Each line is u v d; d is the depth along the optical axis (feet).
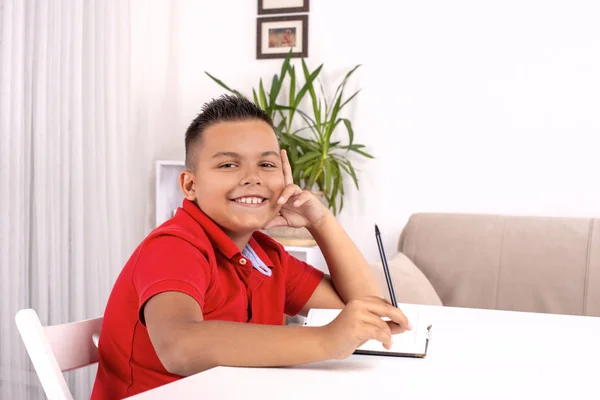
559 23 10.09
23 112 8.61
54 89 9.05
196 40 12.14
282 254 4.20
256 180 3.59
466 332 4.00
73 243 9.37
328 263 4.46
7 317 8.27
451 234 9.74
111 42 10.12
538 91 10.22
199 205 3.70
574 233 9.14
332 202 10.63
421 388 2.65
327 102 11.41
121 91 10.47
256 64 11.82
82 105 9.61
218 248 3.55
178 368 2.84
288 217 4.35
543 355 3.43
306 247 10.22
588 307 8.76
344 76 11.30
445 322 4.33
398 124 10.98
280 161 3.81
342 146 10.89
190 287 2.98
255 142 3.63
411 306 4.95
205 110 3.79
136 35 11.19
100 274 9.82
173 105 12.10
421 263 9.76
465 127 10.62
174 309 2.89
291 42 11.59
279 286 4.07
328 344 2.82
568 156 10.09
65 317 9.21
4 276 8.27
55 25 9.05
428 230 9.89
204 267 3.22
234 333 2.83
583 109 9.99
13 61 8.45
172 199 11.69
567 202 10.11
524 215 10.25
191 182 3.77
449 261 9.61
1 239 8.29
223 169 3.59
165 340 2.81
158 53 11.76
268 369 2.82
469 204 10.63
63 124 9.23
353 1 11.21
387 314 2.96
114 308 3.34
